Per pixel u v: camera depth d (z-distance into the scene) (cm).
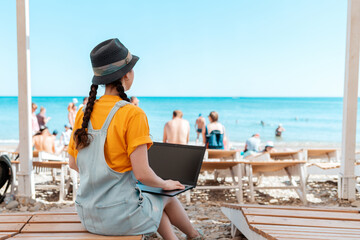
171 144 280
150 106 5091
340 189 532
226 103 4956
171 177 267
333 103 4712
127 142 205
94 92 219
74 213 269
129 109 208
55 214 267
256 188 534
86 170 212
